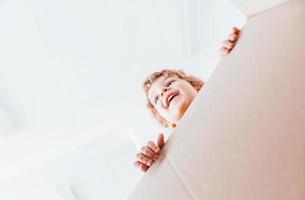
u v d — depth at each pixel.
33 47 1.01
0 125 1.12
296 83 0.26
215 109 0.36
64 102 1.24
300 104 0.24
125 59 1.23
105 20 1.05
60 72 1.14
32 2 0.88
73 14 0.98
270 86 0.29
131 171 1.51
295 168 0.21
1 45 0.96
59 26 0.99
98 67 1.20
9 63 1.01
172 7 1.08
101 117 1.29
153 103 1.13
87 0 0.96
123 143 1.39
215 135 0.32
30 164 1.28
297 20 0.34
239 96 0.33
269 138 0.25
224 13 1.10
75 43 1.07
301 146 0.21
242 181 0.24
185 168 0.33
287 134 0.23
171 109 1.03
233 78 0.38
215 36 1.24
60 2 0.92
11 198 1.38
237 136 0.28
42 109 1.20
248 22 0.51
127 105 1.31
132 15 1.07
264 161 0.23
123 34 1.13
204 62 1.27
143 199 0.37
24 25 0.94
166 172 0.37
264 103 0.28
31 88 1.12
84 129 1.28
